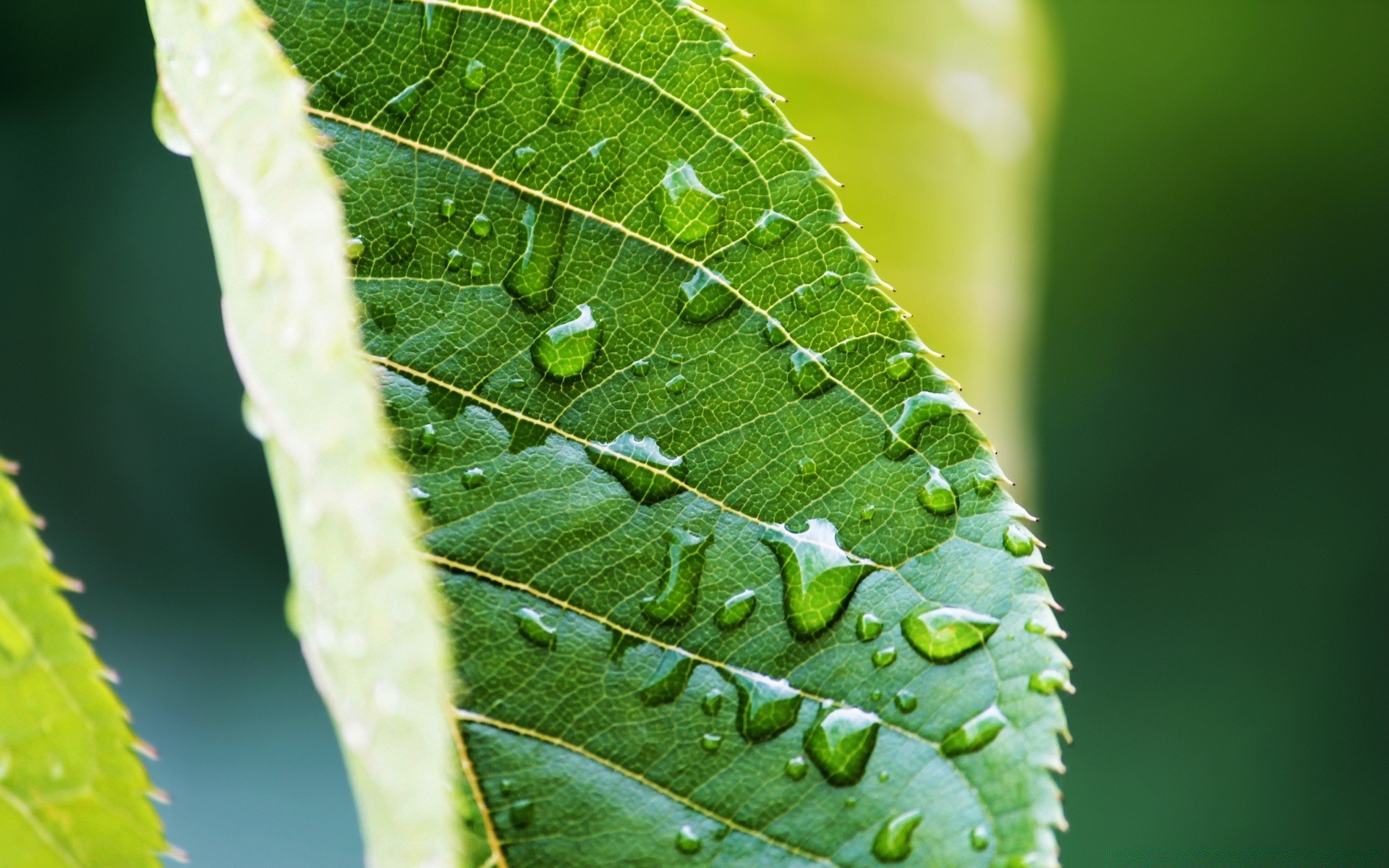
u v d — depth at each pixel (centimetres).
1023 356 26
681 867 19
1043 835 19
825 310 19
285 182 19
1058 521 67
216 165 19
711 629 19
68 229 53
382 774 18
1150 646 65
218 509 55
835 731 19
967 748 19
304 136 19
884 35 23
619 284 19
